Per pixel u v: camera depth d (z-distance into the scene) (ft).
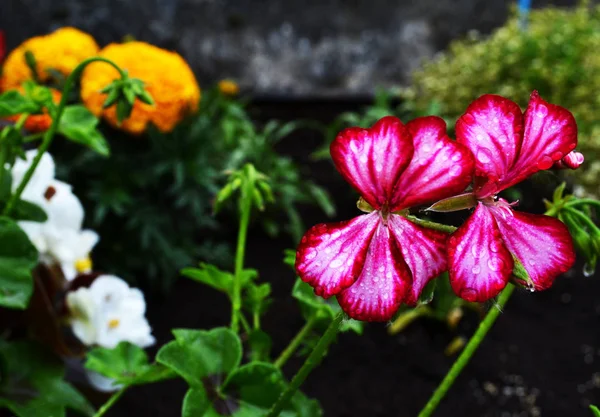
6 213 1.14
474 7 3.91
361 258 0.77
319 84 3.74
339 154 0.77
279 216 2.78
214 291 2.38
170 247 2.31
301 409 1.05
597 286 2.52
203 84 3.66
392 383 2.05
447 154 0.76
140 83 1.10
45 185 1.25
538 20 3.34
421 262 0.78
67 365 1.30
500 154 0.78
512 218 0.79
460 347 2.19
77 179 2.24
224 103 2.76
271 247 2.61
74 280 1.23
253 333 1.13
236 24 3.75
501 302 1.03
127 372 1.11
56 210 1.26
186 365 1.00
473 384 2.08
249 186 1.14
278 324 2.23
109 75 2.00
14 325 1.21
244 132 2.73
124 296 1.25
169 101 2.03
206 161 2.29
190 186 2.27
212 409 1.00
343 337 2.20
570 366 2.16
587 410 2.01
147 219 2.23
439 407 1.99
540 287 0.79
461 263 0.76
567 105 2.98
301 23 3.81
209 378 1.01
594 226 0.97
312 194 2.83
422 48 3.85
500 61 3.11
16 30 3.41
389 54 3.82
